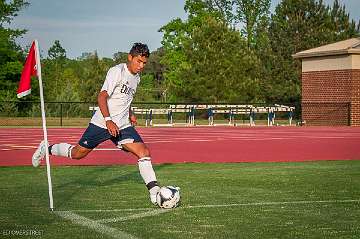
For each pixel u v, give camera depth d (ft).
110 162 52.29
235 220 24.85
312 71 149.59
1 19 239.50
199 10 276.21
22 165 49.08
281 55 264.11
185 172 43.96
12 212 26.45
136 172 44.09
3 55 238.27
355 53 139.13
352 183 37.47
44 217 25.22
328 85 145.38
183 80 243.81
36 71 28.09
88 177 40.81
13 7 240.32
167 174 42.55
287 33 267.59
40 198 30.83
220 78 239.71
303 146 71.56
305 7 275.18
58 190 34.04
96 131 29.94
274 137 90.99
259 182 38.01
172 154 60.03
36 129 117.50
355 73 139.85
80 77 353.51
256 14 329.72
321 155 59.67
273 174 42.52
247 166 48.67
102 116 29.78
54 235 21.54
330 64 144.66
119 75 28.94
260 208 27.94
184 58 266.57
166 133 103.24
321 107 146.30
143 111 141.69
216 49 241.14
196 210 27.27
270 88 258.98
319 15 276.62
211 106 148.77
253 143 76.59
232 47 243.81
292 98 257.34
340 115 142.41
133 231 22.41
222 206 28.45
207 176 41.29
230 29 247.29
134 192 33.30
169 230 22.68
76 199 30.55
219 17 299.38
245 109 150.41
